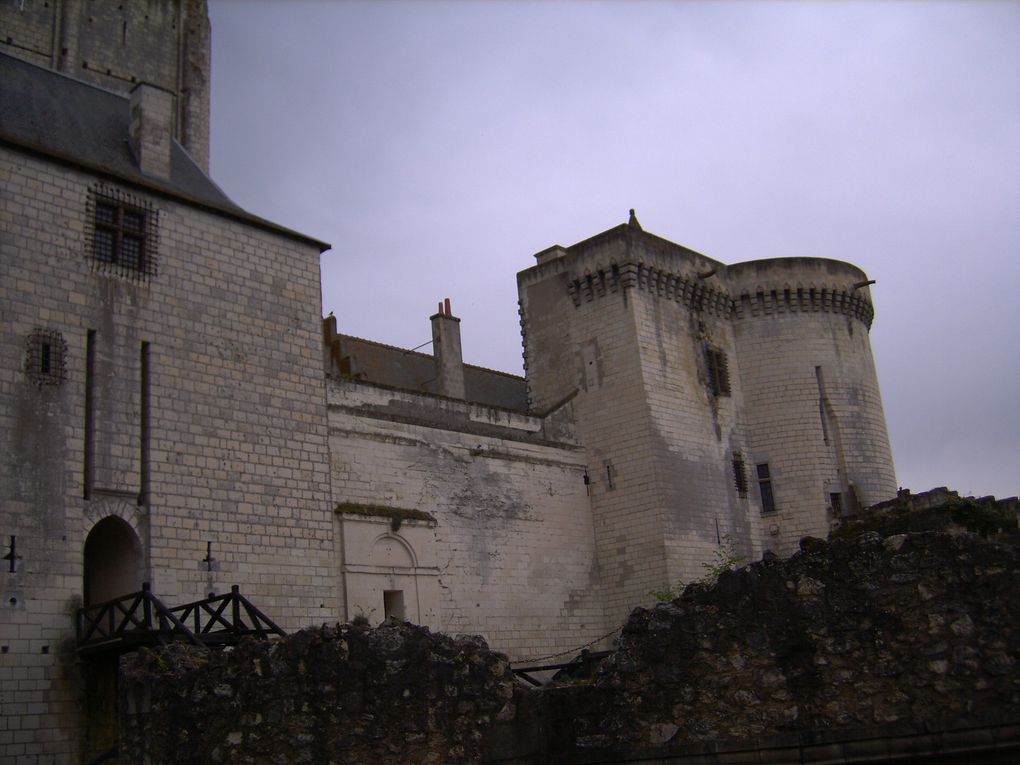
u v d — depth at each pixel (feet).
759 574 46.83
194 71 170.71
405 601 104.12
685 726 46.24
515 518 120.47
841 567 45.42
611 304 133.59
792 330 145.79
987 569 42.60
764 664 45.70
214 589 83.82
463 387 135.85
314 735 47.57
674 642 47.44
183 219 90.74
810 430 142.20
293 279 98.12
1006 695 41.01
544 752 48.16
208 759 48.93
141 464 82.64
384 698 47.85
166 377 85.71
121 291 84.74
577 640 122.83
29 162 81.71
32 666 72.49
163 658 54.85
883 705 43.14
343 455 103.81
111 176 85.97
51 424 77.92
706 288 141.90
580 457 132.05
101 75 159.02
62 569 75.82
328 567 92.99
